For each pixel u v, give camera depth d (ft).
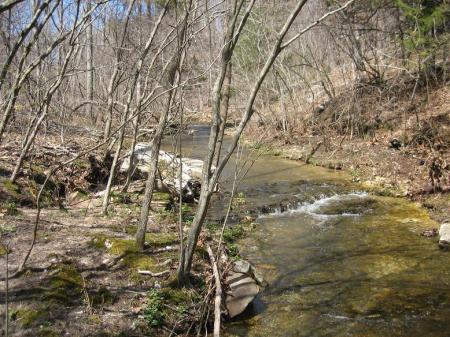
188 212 32.17
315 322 19.40
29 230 23.08
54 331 15.55
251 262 25.90
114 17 33.55
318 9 74.23
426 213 35.14
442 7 47.96
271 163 56.18
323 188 43.34
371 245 28.76
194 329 17.95
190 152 58.13
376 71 63.77
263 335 18.33
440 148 47.03
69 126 44.24
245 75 75.05
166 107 21.24
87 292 18.07
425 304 20.93
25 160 34.47
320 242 29.40
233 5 19.34
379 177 45.37
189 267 19.56
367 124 59.98
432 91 57.77
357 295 21.93
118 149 28.27
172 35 27.89
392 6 55.67
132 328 16.69
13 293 17.01
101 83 46.52
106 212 28.27
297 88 86.43
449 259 26.13
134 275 19.77
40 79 33.47
